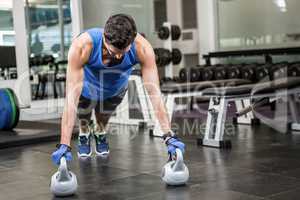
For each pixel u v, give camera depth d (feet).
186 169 6.80
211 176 7.26
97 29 6.88
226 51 19.21
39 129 13.39
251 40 19.72
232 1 20.18
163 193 6.38
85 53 6.68
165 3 22.67
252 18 19.58
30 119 16.66
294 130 11.97
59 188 6.37
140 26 21.09
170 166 6.77
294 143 10.09
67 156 6.47
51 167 8.50
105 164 8.55
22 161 9.20
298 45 18.11
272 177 7.05
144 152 9.66
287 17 18.37
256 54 17.37
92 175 7.69
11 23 18.08
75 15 19.03
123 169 8.07
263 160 8.37
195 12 22.06
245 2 19.75
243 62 19.53
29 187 7.06
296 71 13.21
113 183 7.09
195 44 21.42
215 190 6.42
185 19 22.58
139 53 6.88
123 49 6.32
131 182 7.11
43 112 17.21
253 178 7.03
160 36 18.37
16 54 17.78
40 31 19.24
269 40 19.08
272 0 18.81
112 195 6.41
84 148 9.31
